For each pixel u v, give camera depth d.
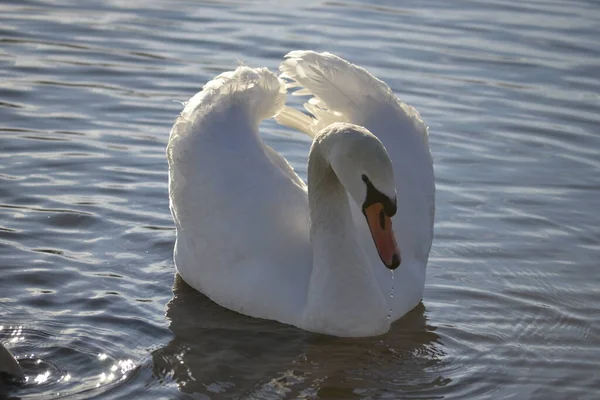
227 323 12.12
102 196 14.73
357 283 11.75
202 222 12.65
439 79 19.06
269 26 21.36
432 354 11.43
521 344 11.62
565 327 12.01
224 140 12.88
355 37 20.88
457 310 12.41
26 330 11.36
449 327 12.02
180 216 12.88
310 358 11.30
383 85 13.61
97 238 13.64
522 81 19.16
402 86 18.70
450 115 17.77
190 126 13.12
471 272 13.28
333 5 22.92
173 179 13.10
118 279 12.74
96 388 10.34
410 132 13.44
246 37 20.69
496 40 20.98
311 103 13.62
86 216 14.12
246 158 12.77
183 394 10.33
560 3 23.27
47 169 15.32
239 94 13.19
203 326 11.97
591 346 11.58
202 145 12.88
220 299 12.57
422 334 11.88
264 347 11.52
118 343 11.28
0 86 18.03
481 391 10.64
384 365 11.19
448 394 10.58
